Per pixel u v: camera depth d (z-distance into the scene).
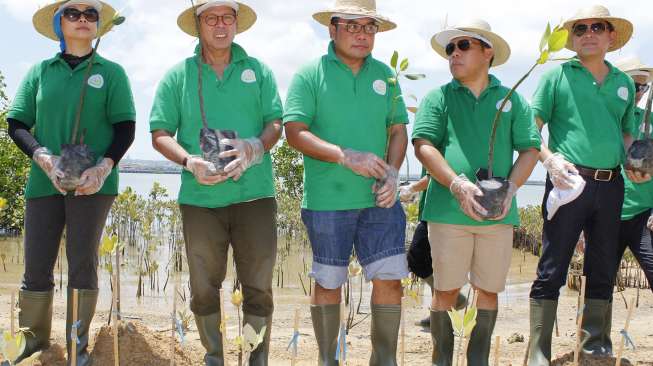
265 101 3.92
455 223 3.92
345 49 3.82
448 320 4.07
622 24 4.47
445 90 4.07
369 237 3.83
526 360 4.24
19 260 11.52
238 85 3.84
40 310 4.04
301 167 17.67
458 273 3.99
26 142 3.87
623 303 8.71
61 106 3.93
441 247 3.99
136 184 54.56
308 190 3.90
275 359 4.85
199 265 3.80
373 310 3.88
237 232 3.86
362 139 3.82
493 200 3.61
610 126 4.31
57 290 8.62
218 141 3.55
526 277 11.12
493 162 3.93
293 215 14.54
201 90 3.76
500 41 3.97
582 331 4.50
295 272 10.80
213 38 3.78
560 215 4.22
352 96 3.84
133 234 13.39
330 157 3.67
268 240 3.83
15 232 16.02
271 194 3.90
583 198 4.23
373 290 3.91
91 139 3.98
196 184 3.81
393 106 3.91
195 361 4.35
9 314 6.11
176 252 10.80
